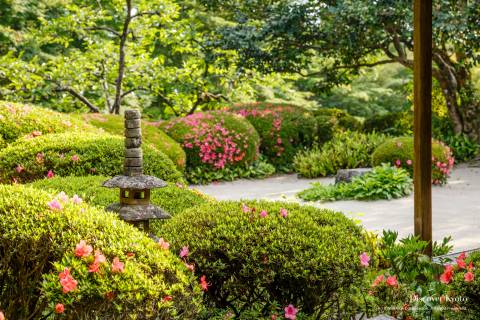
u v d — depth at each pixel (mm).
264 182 11023
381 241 3838
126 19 12758
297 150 12805
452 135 13734
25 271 2227
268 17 13539
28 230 2223
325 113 14484
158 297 2123
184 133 11203
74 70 12953
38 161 5156
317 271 2662
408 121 14125
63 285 1970
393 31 12266
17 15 14914
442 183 9320
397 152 9547
